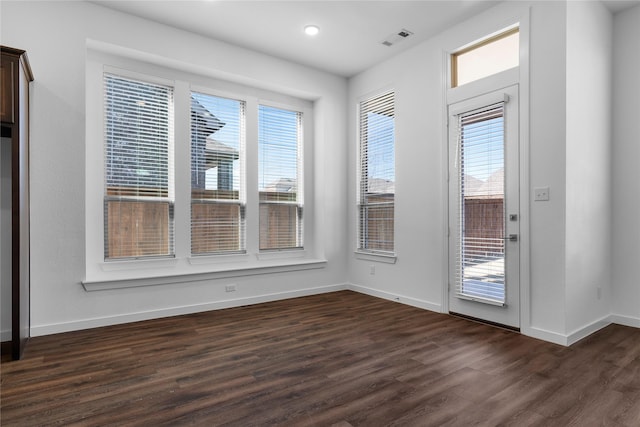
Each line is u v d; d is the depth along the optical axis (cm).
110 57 349
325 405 192
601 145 319
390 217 441
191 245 399
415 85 400
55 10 303
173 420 178
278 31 370
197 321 345
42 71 296
